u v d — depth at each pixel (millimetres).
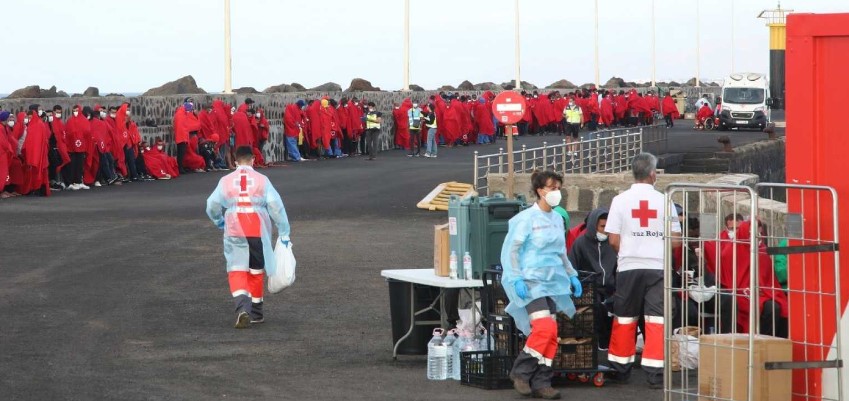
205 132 37125
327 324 13312
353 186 31859
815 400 8000
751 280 7914
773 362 7848
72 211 25344
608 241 11133
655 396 9742
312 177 35000
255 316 13344
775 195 28734
